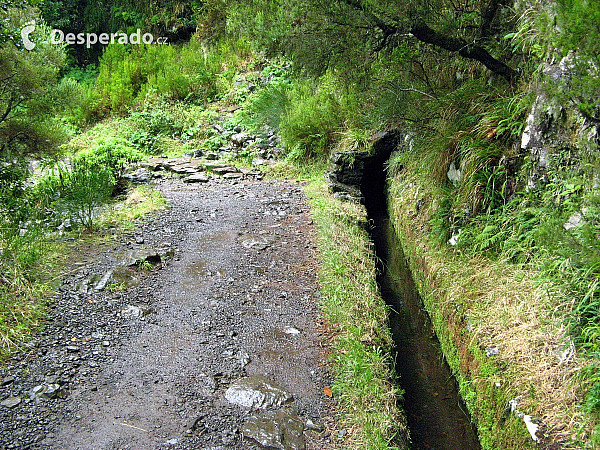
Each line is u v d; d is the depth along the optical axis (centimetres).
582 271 314
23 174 609
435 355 433
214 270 508
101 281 461
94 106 1308
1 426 290
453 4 540
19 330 375
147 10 1775
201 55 1470
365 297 462
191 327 407
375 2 506
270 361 368
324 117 937
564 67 358
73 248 533
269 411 317
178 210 690
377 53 586
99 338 383
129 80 1382
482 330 368
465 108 550
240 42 1431
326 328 412
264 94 1141
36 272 459
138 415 308
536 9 387
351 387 339
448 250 488
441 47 548
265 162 966
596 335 285
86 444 282
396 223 686
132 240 570
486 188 462
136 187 794
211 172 916
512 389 311
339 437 299
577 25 239
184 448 284
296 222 653
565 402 282
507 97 484
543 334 327
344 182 821
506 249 415
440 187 536
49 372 339
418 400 376
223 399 326
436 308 462
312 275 504
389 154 833
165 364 359
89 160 815
